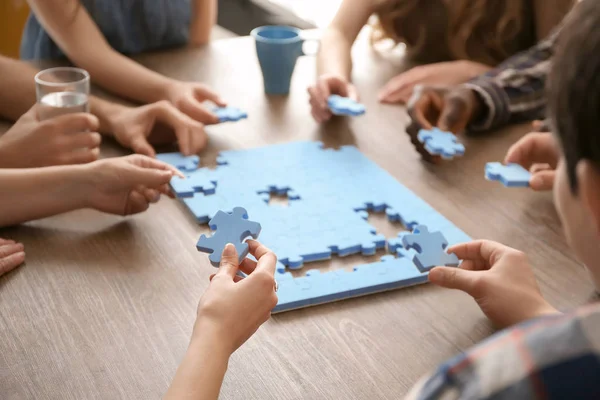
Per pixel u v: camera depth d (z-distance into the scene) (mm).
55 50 1843
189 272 1025
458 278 939
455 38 1813
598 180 529
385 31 1891
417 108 1380
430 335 919
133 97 1554
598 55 516
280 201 1202
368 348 894
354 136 1442
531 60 1595
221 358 768
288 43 1551
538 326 476
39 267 1023
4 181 1103
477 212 1193
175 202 1200
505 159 1306
